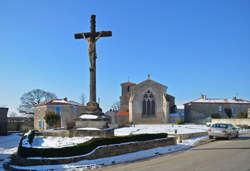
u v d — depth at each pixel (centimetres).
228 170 911
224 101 5744
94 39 1839
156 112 5512
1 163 1243
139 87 5612
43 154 1175
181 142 1931
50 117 3547
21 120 6109
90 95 1814
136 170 991
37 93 5738
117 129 3706
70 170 1054
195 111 5631
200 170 930
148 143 1589
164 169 978
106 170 1034
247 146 1625
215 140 2114
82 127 1734
